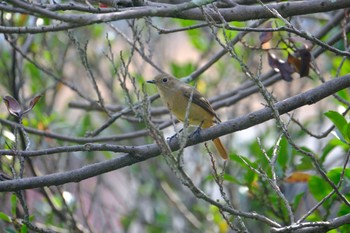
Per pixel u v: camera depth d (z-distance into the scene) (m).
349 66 12.97
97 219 15.40
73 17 7.73
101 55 15.53
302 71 10.12
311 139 15.32
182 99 10.57
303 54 10.05
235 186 13.77
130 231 15.44
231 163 14.03
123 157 8.23
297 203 10.35
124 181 17.88
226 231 13.18
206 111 10.62
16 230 9.49
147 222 15.16
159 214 15.15
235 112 15.09
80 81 15.85
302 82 15.43
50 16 7.61
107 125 10.91
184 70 14.44
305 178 10.30
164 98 10.77
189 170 14.62
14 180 8.09
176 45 19.77
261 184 10.41
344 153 13.78
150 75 16.38
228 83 15.12
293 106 8.34
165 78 10.74
